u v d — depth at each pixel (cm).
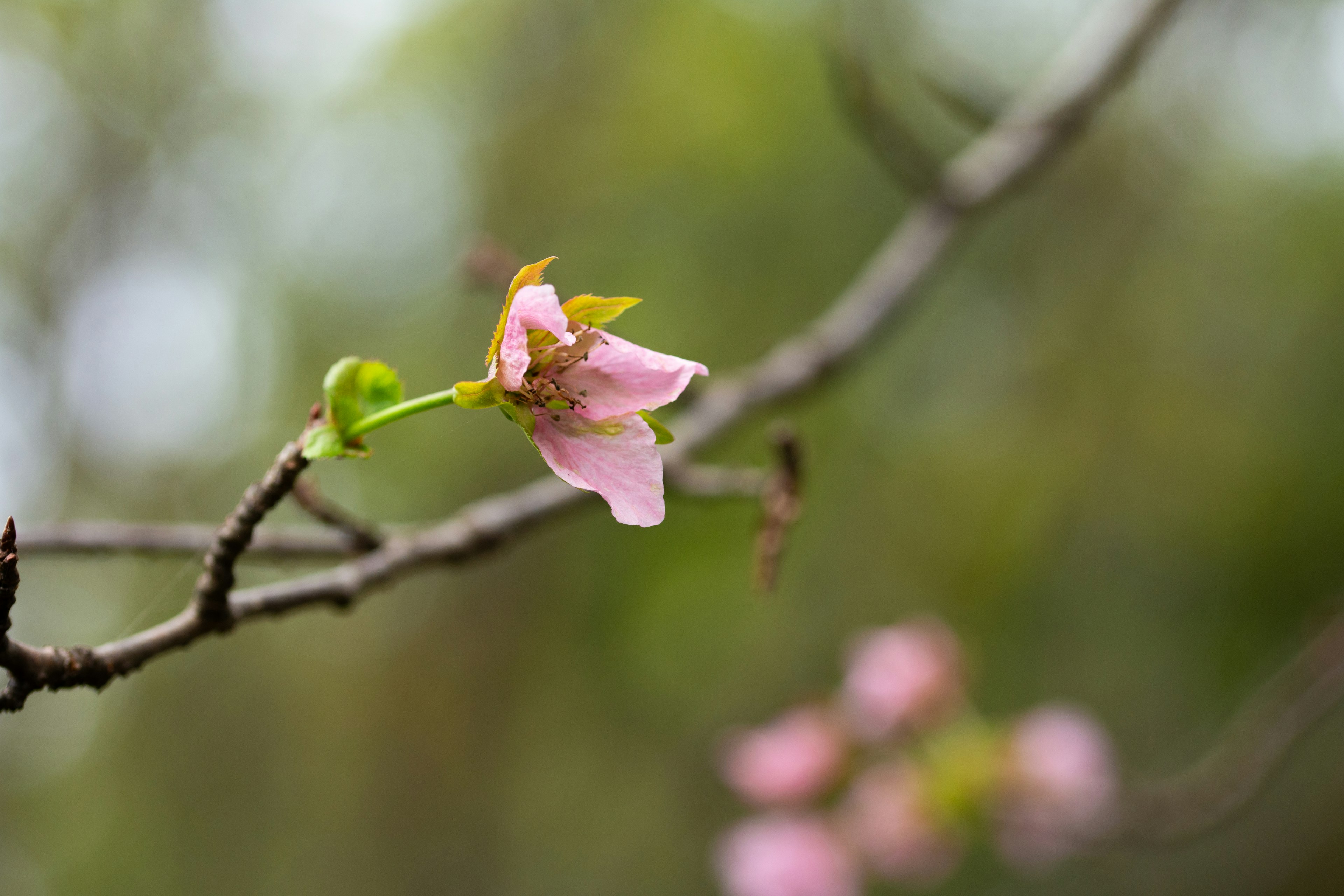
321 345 812
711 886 681
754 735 334
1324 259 558
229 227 852
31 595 822
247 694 915
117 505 845
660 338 607
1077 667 591
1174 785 322
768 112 627
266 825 887
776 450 175
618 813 738
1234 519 554
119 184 844
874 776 317
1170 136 560
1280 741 310
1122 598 578
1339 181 569
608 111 663
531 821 777
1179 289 583
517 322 115
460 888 792
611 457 118
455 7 737
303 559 160
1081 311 575
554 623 702
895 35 525
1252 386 564
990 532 596
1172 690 579
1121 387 580
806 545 615
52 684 108
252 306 868
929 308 595
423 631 812
